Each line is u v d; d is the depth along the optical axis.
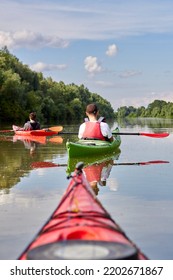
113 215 5.45
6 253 4.22
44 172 8.40
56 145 13.98
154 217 5.40
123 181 7.59
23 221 5.18
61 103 70.12
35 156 10.85
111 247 2.76
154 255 4.21
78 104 81.88
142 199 6.29
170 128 31.56
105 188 7.02
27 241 4.55
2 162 9.68
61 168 8.91
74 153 10.14
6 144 14.20
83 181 4.55
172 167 9.24
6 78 46.69
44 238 3.23
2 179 7.64
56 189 6.84
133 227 5.01
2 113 45.75
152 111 158.00
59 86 83.25
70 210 3.78
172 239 4.63
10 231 4.84
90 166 9.30
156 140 17.05
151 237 4.70
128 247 2.76
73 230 3.18
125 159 10.55
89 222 3.46
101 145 10.86
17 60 60.38
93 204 3.99
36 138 17.14
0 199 6.19
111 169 8.95
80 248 2.75
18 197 6.31
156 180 7.70
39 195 6.44
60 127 16.53
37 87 61.62
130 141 16.47
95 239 2.98
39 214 5.46
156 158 10.80
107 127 11.14
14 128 19.36
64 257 2.66
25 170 8.59
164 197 6.42
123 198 6.33
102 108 115.69
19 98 46.97
